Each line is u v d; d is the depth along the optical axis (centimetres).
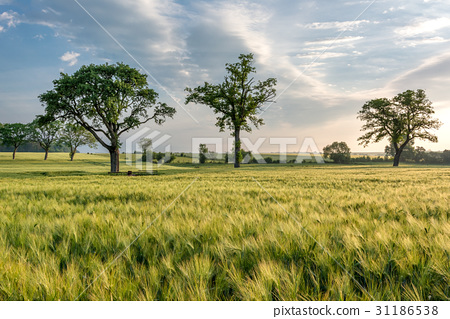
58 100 2759
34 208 612
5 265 246
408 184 1332
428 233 350
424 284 229
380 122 5319
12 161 5925
